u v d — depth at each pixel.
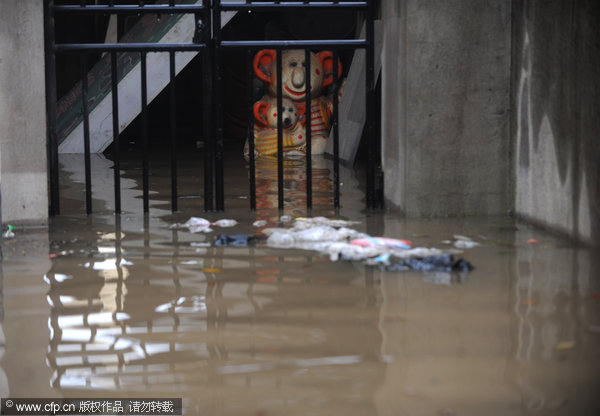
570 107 12.62
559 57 12.91
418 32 14.68
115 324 9.05
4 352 8.22
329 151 27.58
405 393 7.08
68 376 7.59
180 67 29.45
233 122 35.56
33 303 9.88
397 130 15.55
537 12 13.77
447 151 15.09
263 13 37.00
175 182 16.39
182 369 7.70
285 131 27.91
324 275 11.05
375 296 10.02
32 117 14.62
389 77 15.90
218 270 11.41
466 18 14.76
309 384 7.31
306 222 14.86
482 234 13.61
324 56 29.61
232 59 35.38
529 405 6.83
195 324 9.02
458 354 8.02
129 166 25.12
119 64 29.58
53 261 12.07
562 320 9.01
